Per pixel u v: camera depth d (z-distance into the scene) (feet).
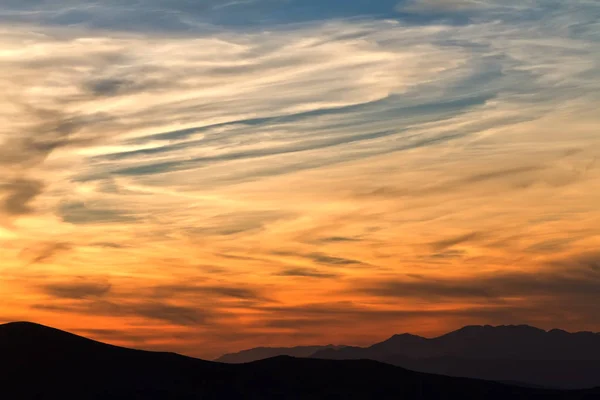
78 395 296.92
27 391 297.12
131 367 322.55
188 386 314.96
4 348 322.55
